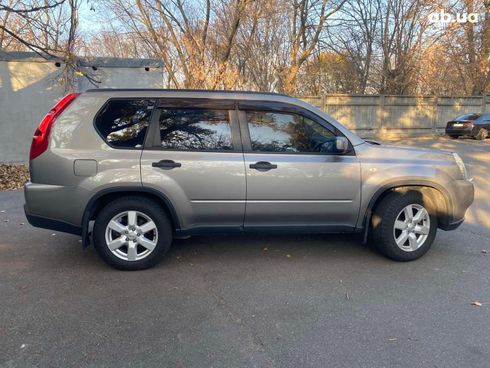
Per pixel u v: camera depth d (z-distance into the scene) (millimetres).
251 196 3982
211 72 14172
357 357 2602
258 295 3488
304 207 4074
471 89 26062
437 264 4215
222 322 3031
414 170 4156
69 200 3826
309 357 2602
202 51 14430
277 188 3994
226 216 4020
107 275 3895
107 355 2605
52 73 11359
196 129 3992
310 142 4121
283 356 2611
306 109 4129
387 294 3510
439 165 4266
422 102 22406
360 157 4137
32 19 8672
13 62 11070
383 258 4383
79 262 4230
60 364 2508
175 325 2984
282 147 4070
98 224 3920
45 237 5059
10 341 2744
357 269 4078
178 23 15070
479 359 2580
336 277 3875
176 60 15172
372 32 25641
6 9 8055
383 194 4277
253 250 4625
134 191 3912
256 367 2500
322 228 4199
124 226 3969
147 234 4051
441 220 4367
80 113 3891
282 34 24266
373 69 26281
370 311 3207
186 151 3928
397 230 4281
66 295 3453
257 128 4055
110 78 11930
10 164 11172
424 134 22703
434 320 3068
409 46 25031
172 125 3973
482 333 2887
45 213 3865
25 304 3281
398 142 18547
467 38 24141
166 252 4090
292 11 21500
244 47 22141
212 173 3912
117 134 3904
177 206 3916
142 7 15109
